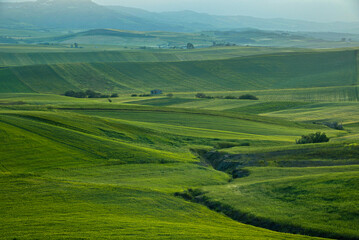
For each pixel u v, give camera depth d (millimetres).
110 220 32031
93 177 51406
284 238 29344
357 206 34469
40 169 52406
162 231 29344
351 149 63375
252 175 56438
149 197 41344
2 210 34031
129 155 64500
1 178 44469
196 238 27781
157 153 68562
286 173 54875
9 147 59594
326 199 37594
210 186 50125
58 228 29312
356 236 30000
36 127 70688
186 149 77500
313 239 29453
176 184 50844
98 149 65250
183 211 38188
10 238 26797
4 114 78438
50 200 37562
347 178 41562
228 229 31922
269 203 39781
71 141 66875
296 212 36156
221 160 70562
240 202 41094
